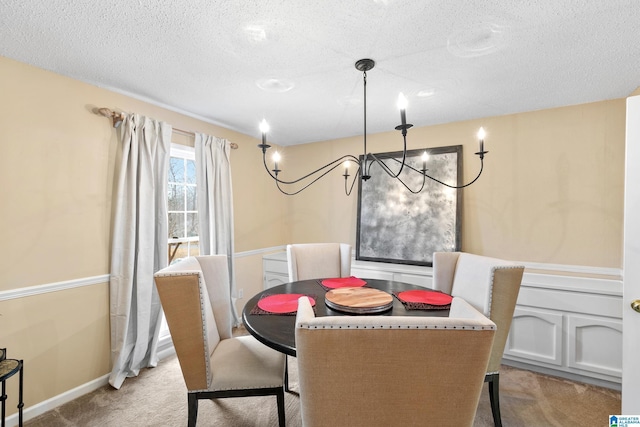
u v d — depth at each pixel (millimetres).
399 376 815
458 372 812
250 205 3541
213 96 2393
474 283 1829
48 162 1928
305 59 1835
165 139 2494
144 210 2334
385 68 1942
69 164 2025
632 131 1322
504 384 2162
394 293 1916
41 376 1883
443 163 3047
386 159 3363
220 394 1491
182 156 2857
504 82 2139
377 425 851
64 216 1998
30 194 1850
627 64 1868
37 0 1307
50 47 1685
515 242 2760
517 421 1785
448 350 797
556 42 1641
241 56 1802
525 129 2727
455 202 2973
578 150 2521
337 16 1438
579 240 2512
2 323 1734
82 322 2078
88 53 1755
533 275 2518
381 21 1475
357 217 3512
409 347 794
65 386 1987
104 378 2182
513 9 1380
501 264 1662
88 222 2119
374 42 1654
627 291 1341
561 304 2201
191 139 2848
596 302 2102
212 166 2932
